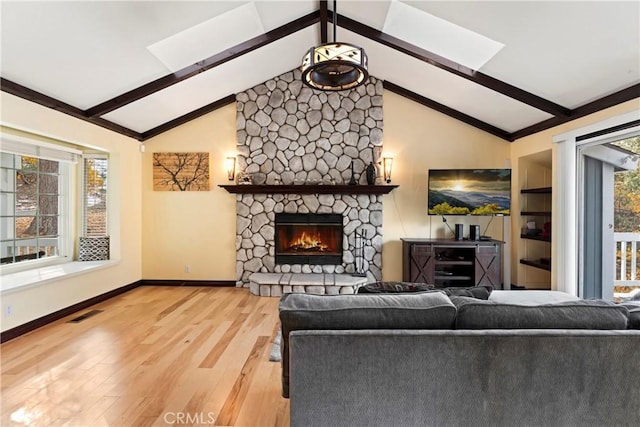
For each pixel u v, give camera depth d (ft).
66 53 10.11
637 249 11.35
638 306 5.93
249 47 13.26
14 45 9.14
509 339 5.18
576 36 9.64
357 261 17.29
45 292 11.93
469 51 12.32
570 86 11.91
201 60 13.21
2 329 10.38
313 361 5.22
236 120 17.48
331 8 12.85
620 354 5.17
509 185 15.58
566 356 5.17
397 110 17.56
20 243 13.44
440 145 17.53
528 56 11.27
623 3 8.17
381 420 5.26
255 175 17.37
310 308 5.58
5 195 12.87
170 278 17.83
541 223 17.12
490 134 17.51
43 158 13.71
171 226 17.76
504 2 9.46
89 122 13.92
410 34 12.70
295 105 17.39
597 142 12.60
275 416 6.80
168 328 11.63
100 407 7.05
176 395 7.52
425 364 5.21
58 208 15.07
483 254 15.64
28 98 11.03
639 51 9.32
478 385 5.22
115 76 12.03
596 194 12.72
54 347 10.02
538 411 5.23
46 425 6.45
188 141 17.66
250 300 15.07
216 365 8.94
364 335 5.22
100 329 11.51
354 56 7.79
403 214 17.62
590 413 5.22
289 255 17.43
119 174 15.98
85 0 8.59
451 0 10.19
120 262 16.05
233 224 17.71
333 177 17.35
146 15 9.86
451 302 5.83
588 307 5.62
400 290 8.78
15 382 8.02
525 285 17.13
